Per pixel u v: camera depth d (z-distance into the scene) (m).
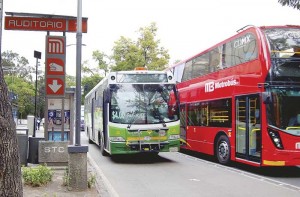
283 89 11.40
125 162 15.44
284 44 11.66
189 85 18.22
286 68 11.51
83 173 9.16
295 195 9.08
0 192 4.89
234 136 13.29
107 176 11.90
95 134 21.30
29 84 64.88
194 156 17.91
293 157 11.21
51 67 13.48
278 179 11.44
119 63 40.28
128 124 14.54
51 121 15.62
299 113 11.42
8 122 5.00
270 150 11.27
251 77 12.14
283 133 11.27
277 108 11.32
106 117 15.61
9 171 4.95
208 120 15.69
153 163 15.16
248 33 12.52
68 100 15.59
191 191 9.52
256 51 11.91
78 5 9.36
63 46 13.55
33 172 9.61
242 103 12.75
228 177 11.76
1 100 4.96
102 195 8.82
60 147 12.70
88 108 26.91
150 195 9.05
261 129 11.44
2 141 4.94
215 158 16.88
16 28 13.41
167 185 10.37
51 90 13.49
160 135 14.59
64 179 9.68
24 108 60.53
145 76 15.08
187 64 18.62
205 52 16.28
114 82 14.88
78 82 9.27
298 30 11.89
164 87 15.08
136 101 14.77
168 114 14.87
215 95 15.00
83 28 13.69
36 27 13.52
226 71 14.10
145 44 39.72
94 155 17.95
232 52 13.66
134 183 10.66
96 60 45.97
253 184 10.55
